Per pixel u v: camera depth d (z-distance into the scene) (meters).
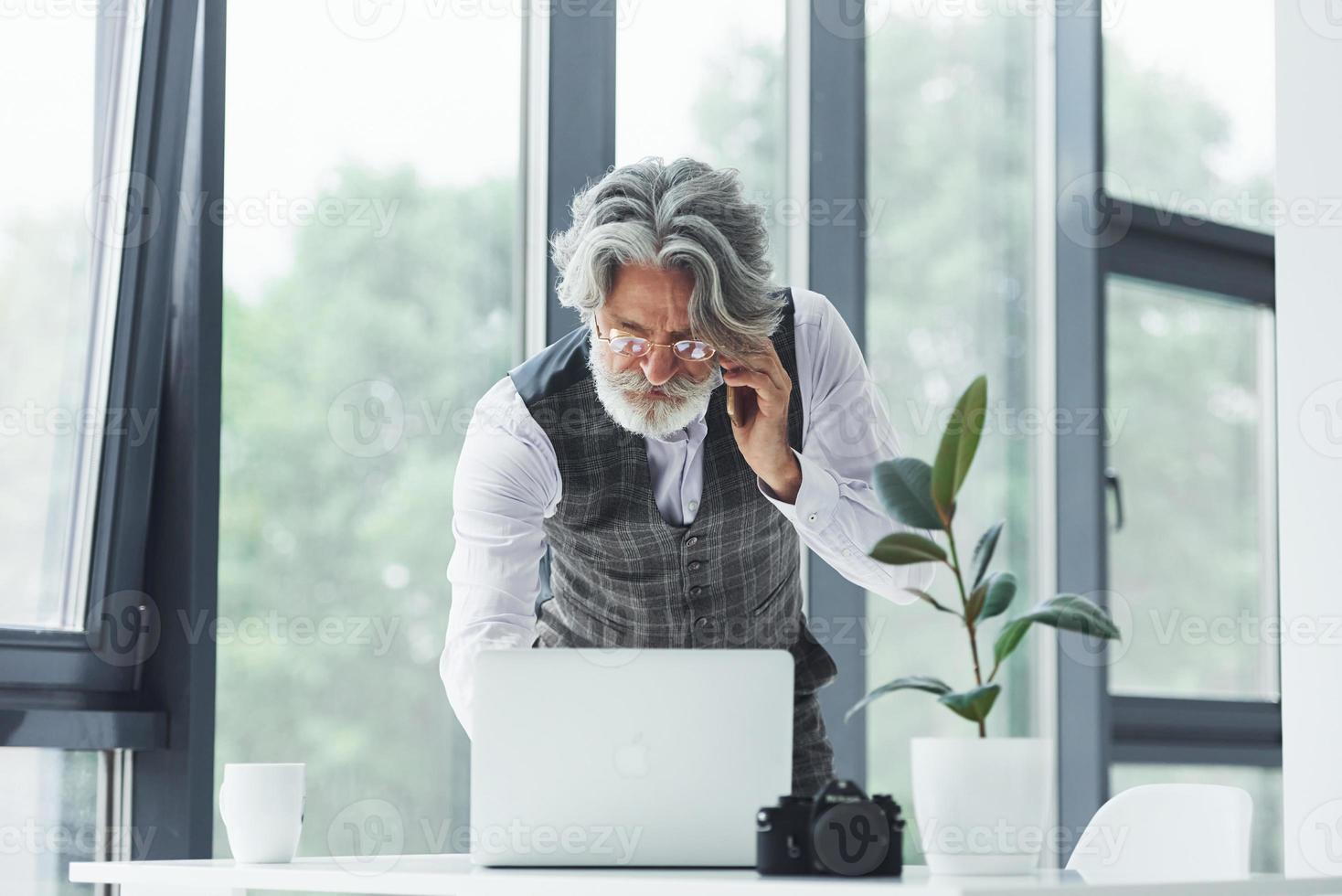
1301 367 2.43
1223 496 4.24
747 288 1.99
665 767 1.59
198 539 2.56
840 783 1.47
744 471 2.17
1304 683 2.38
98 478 2.51
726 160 3.36
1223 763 4.14
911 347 3.74
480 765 1.59
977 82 3.95
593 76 3.08
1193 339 4.24
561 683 1.59
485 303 3.01
